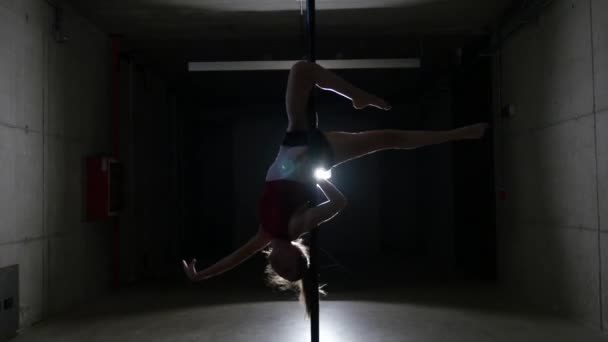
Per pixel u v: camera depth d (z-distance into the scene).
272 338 4.03
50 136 4.82
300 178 2.00
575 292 4.42
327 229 10.38
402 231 11.14
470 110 7.43
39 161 4.61
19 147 4.26
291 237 1.98
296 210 1.98
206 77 8.79
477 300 5.50
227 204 11.91
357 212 10.41
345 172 10.45
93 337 4.11
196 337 4.09
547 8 4.82
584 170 4.21
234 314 4.94
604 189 3.91
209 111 11.48
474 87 7.23
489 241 6.73
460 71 7.73
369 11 5.61
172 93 9.93
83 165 5.58
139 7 5.41
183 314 4.96
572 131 4.40
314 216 1.93
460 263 8.13
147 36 6.48
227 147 11.98
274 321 4.62
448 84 8.53
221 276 7.67
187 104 11.20
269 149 10.70
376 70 8.27
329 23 6.03
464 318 4.65
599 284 4.02
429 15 5.77
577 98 4.30
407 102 10.97
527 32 5.31
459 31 6.37
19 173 4.25
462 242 8.02
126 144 7.12
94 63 5.98
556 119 4.70
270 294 6.09
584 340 3.82
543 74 4.94
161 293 6.16
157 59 7.68
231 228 11.88
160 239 8.93
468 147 7.63
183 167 10.85
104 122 6.25
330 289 6.40
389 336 4.04
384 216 11.22
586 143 4.16
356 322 4.54
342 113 10.80
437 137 2.11
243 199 10.59
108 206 5.62
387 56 7.54
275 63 6.22
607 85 3.84
